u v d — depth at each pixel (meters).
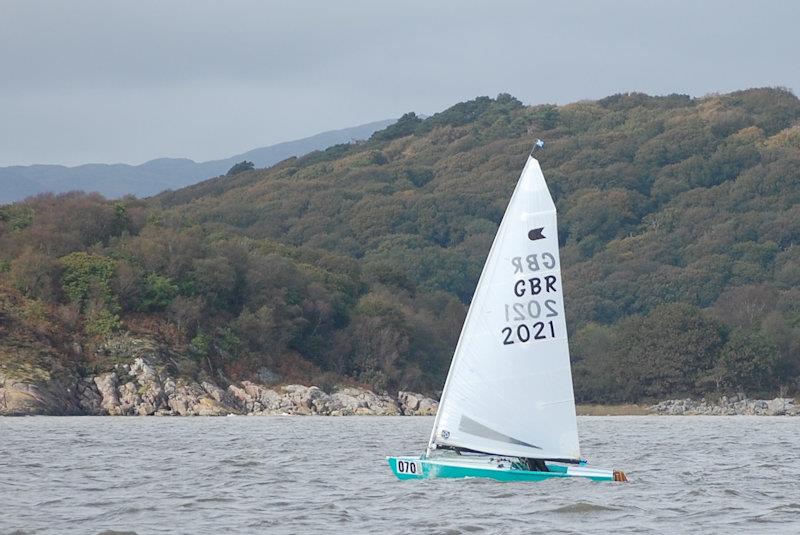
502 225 122.62
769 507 124.56
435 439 123.12
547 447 120.69
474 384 122.12
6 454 192.12
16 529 108.44
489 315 122.06
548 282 121.25
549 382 120.94
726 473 165.00
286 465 173.62
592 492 131.88
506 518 113.19
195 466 171.38
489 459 136.50
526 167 122.62
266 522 112.81
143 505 124.56
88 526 110.69
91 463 176.00
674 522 113.12
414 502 122.94
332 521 113.00
